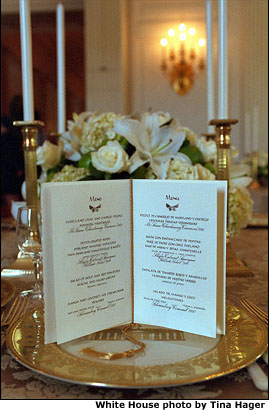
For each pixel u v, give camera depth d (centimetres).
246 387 43
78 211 49
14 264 81
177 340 49
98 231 51
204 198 49
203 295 50
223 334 50
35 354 46
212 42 114
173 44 493
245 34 477
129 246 54
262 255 105
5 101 673
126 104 505
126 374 41
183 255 51
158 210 52
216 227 48
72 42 726
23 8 86
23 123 86
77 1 523
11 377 45
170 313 52
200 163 93
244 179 102
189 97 499
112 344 48
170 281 52
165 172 82
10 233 132
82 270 50
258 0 471
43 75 756
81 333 50
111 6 484
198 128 500
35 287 68
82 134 97
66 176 90
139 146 83
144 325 54
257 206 239
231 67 482
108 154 80
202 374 41
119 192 53
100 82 492
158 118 86
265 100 477
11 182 219
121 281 53
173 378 41
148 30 498
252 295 66
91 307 51
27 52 86
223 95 86
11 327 53
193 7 489
